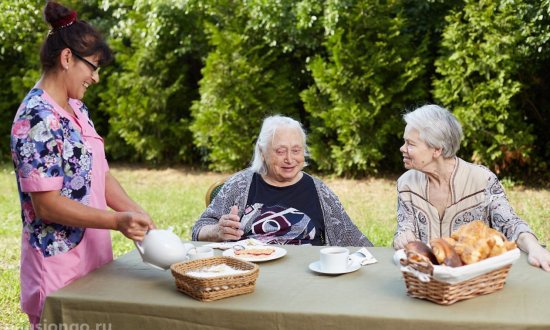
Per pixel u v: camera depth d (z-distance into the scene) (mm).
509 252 1834
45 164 2004
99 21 9898
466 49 7277
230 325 1778
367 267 2207
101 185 2275
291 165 2889
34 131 2002
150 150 9711
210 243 2604
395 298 1849
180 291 1936
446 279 1731
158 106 9430
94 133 2281
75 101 2303
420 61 7719
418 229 2707
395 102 7934
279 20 7898
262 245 2518
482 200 2623
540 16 6613
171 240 2094
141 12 9023
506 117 7129
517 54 7051
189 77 9766
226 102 8570
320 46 8375
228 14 8586
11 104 10820
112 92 9656
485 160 7473
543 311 1715
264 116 8609
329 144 8508
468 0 7238
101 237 2293
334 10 7457
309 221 2898
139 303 1836
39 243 2111
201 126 8789
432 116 2588
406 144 2648
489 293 1872
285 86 8570
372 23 7766
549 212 6422
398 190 2773
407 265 1823
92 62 2127
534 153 7699
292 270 2186
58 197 2035
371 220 6332
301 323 1735
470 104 7363
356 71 7895
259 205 2928
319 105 8281
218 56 8516
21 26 9836
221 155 8820
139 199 7582
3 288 4297
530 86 7500
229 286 1863
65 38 2080
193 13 8883
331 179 8453
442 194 2670
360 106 7918
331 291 1927
